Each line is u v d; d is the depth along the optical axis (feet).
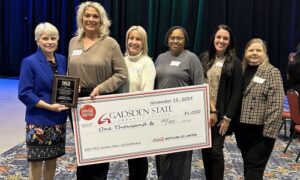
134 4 28.17
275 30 27.45
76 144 8.25
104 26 8.20
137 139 8.64
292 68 14.37
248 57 8.94
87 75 8.04
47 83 8.06
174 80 8.90
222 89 9.04
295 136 16.70
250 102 8.77
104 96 8.23
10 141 14.92
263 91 8.63
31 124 8.13
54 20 30.37
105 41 8.13
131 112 8.50
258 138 8.80
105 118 8.34
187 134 8.89
